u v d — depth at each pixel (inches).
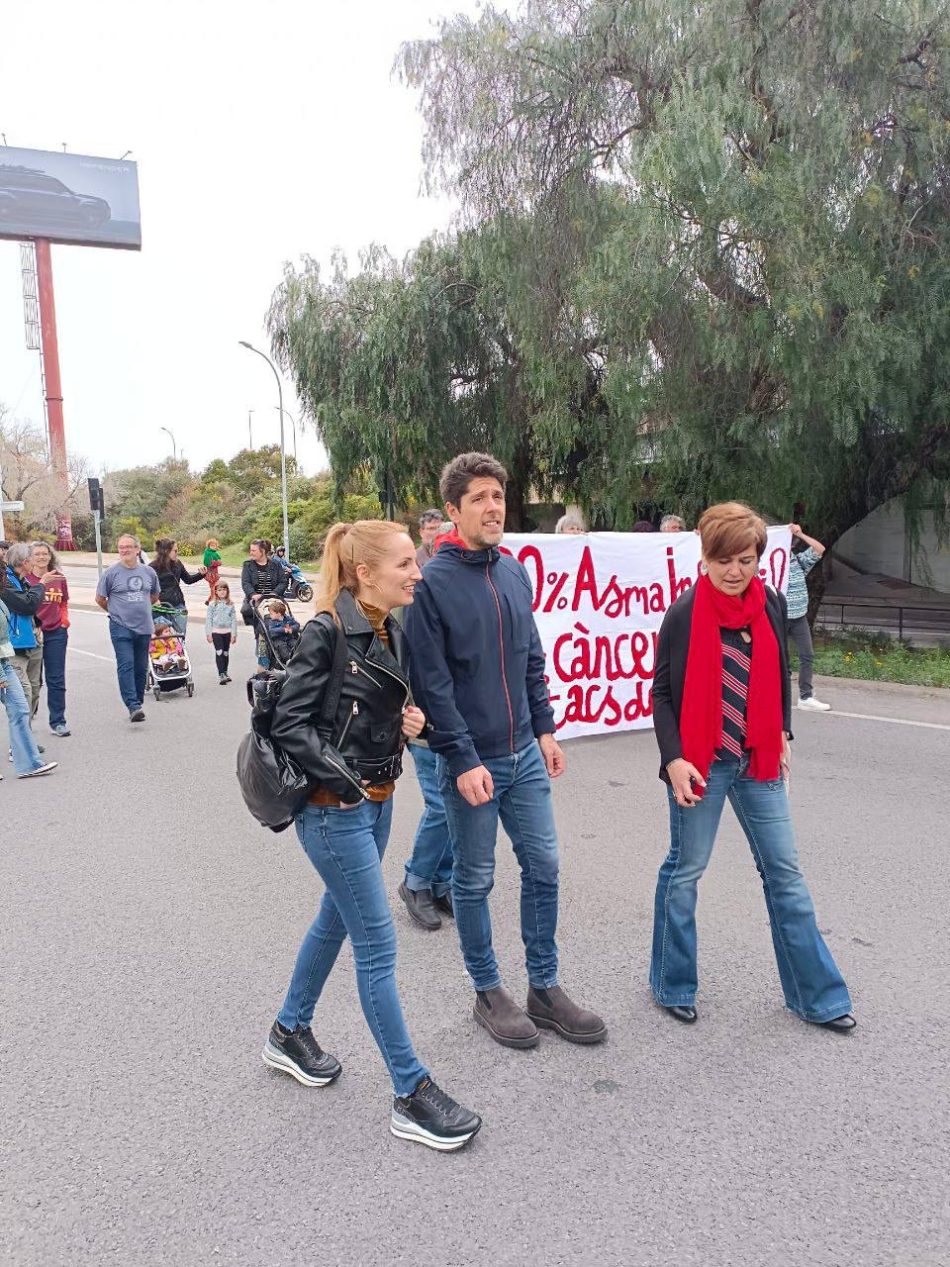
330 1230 93.4
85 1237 93.4
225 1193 99.2
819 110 404.5
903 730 305.1
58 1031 133.0
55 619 328.2
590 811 227.1
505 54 464.1
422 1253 89.9
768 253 405.7
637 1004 135.9
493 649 121.1
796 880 128.2
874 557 850.1
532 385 520.4
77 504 2428.6
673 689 127.4
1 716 365.1
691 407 458.6
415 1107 106.1
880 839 202.1
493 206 481.4
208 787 260.4
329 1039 129.2
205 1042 129.3
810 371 411.5
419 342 593.9
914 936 155.3
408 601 107.6
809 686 342.6
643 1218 93.7
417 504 687.7
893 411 431.2
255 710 104.9
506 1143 105.9
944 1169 100.0
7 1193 100.0
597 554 286.0
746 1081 116.7
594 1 454.6
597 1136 106.7
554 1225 93.0
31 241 2736.2
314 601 108.5
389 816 113.7
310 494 2044.8
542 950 128.6
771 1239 90.4
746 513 119.5
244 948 158.2
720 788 127.1
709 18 415.2
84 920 171.3
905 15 404.8
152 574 356.2
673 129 402.3
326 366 634.8
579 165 460.4
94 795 255.0
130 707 354.3
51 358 2640.3
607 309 427.2
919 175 419.5
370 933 106.7
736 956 149.4
